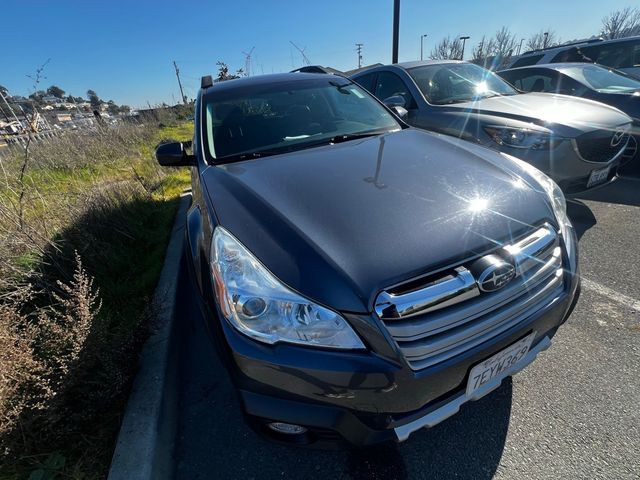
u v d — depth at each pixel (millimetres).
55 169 6340
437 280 1296
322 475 1584
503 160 2010
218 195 1837
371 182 1746
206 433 1821
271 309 1281
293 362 1243
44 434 1709
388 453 1643
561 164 3197
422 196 1604
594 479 1448
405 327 1252
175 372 2186
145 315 2242
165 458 1700
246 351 1287
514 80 5816
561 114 3381
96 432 1791
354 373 1219
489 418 1739
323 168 1947
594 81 4914
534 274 1484
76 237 3180
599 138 3168
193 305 2816
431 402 1358
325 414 1285
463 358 1320
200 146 2520
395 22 10484
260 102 2805
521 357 1527
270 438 1426
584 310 2348
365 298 1227
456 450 1623
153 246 3664
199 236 1795
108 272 3037
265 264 1343
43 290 2510
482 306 1355
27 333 1909
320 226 1447
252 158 2322
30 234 2912
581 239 3191
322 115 2766
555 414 1718
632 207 3672
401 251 1319
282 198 1668
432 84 4473
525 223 1512
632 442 1562
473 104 3975
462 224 1434
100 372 1857
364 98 3068
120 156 7652
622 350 2016
